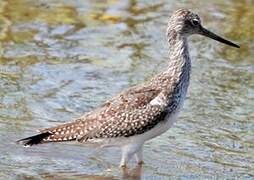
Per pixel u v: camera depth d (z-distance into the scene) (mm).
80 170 14164
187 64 14539
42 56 18656
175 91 14211
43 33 19812
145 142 15266
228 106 16719
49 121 15773
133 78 17797
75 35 19875
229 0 22188
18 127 15438
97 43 19516
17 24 20172
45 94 16922
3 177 13625
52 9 21219
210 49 19531
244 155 14844
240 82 17891
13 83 17297
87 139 14117
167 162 14547
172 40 14703
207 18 21172
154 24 20625
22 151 14672
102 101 16750
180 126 15859
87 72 18047
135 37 19922
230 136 15523
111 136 14117
